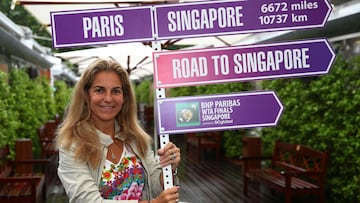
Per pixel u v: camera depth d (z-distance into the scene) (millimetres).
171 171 1771
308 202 5719
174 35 1745
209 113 1737
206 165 8852
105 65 1927
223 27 1754
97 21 1724
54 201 5953
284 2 1762
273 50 1742
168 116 1731
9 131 6250
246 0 1752
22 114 8070
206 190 6566
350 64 5949
